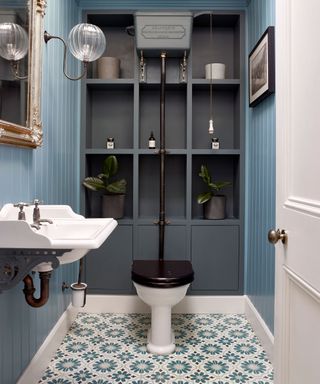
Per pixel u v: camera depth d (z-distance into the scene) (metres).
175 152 2.65
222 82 2.64
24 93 1.61
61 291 2.23
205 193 2.69
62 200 2.25
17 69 1.53
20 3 1.56
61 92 2.21
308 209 1.05
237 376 1.84
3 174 1.41
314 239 1.01
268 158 2.12
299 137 1.14
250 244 2.57
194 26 2.84
